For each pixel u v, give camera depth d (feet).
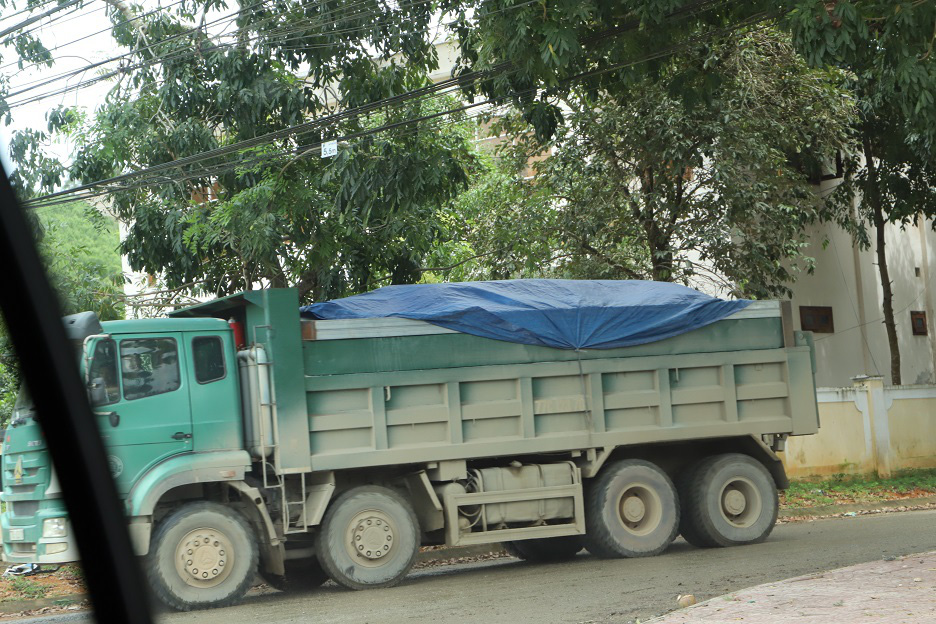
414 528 36.91
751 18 42.52
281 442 35.40
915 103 40.91
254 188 51.67
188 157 50.88
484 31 40.78
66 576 40.88
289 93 52.03
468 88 46.06
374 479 38.68
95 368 33.94
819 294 89.81
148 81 55.72
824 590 27.96
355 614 30.53
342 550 36.01
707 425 41.91
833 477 68.59
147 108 56.59
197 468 34.27
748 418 42.86
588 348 40.22
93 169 56.13
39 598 37.27
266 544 35.40
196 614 32.53
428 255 65.31
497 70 42.50
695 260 75.51
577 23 39.06
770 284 71.31
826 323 89.92
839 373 90.22
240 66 51.44
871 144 81.92
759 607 26.13
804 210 70.44
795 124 67.62
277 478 36.11
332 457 36.14
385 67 53.01
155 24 55.21
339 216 51.98
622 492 40.55
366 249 57.67
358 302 38.86
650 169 67.41
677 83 46.34
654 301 41.65
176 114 55.77
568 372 39.83
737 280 66.90
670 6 39.58
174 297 63.36
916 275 98.17
